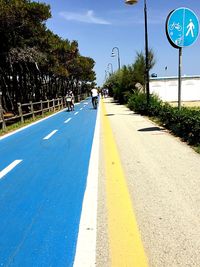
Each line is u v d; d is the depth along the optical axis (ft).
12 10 68.64
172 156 27.07
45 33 93.56
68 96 106.63
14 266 11.97
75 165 26.58
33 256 12.57
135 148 31.50
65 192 19.80
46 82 156.25
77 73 224.53
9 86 105.40
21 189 20.81
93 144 36.24
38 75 135.13
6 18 69.26
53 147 35.78
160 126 47.16
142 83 115.75
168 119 43.57
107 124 55.26
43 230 14.69
